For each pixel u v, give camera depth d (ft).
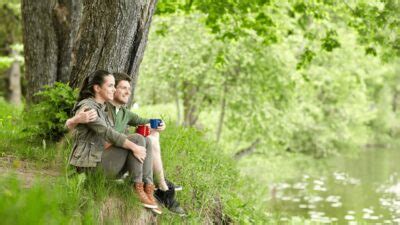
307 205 60.08
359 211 56.65
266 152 73.26
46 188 15.02
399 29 41.01
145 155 17.75
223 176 28.60
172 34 63.05
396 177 83.97
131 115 19.38
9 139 23.25
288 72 64.64
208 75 61.62
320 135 88.02
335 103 86.28
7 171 18.31
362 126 102.17
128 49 24.30
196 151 29.22
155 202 18.30
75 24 31.48
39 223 12.75
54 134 23.49
